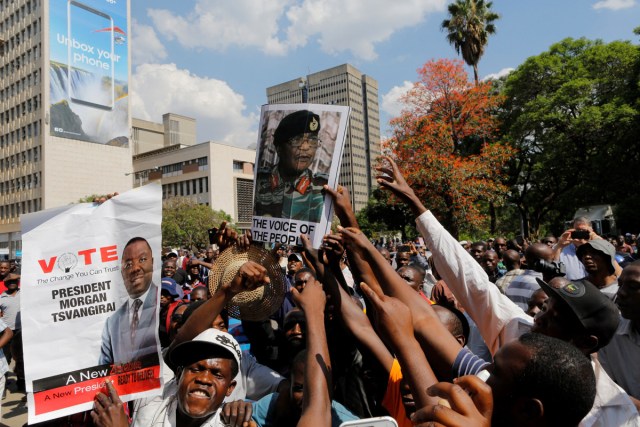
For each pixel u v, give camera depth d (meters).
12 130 62.72
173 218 53.47
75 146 60.03
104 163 62.38
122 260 2.54
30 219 2.45
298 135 2.67
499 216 38.78
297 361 2.53
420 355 1.72
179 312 4.12
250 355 3.60
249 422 2.30
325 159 2.61
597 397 2.09
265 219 2.71
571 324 2.12
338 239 2.34
